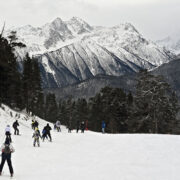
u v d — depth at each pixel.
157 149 21.92
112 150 22.56
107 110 73.00
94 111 85.94
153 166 16.28
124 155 20.11
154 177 13.68
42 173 14.98
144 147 23.06
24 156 20.33
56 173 14.95
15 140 29.27
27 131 40.47
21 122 49.59
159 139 27.12
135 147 23.31
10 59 63.78
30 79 74.62
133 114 61.47
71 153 21.92
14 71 65.56
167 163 17.03
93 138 32.34
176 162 17.23
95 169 15.80
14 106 70.12
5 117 45.84
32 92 75.75
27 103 74.06
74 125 108.38
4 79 57.34
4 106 57.00
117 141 27.75
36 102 78.94
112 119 71.38
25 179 13.59
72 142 29.41
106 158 19.27
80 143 28.17
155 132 57.31
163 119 58.78
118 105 71.81
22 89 73.12
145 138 28.22
